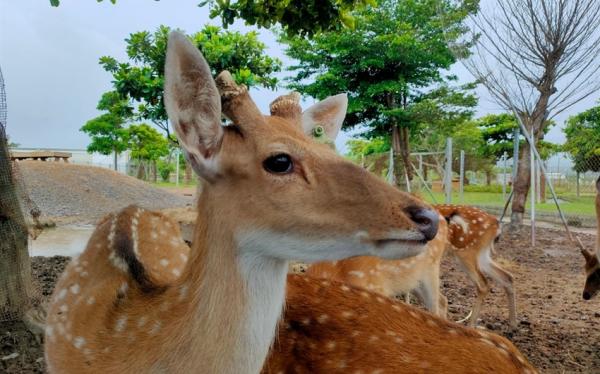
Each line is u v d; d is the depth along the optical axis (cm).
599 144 714
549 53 299
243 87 54
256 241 52
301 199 51
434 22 574
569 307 168
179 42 50
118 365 56
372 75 616
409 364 58
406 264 119
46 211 352
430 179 646
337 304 66
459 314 158
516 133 363
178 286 56
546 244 298
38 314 117
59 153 544
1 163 118
